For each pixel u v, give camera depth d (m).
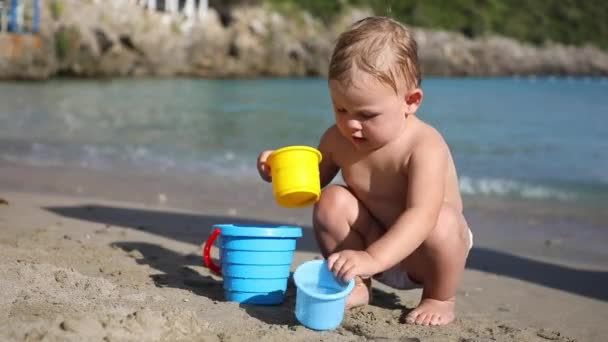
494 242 5.28
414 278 3.14
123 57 26.45
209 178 7.49
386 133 2.88
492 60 43.03
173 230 4.80
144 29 27.58
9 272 2.99
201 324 2.60
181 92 19.77
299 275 2.81
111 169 7.75
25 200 5.65
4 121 11.23
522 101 19.75
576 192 7.32
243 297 3.02
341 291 2.79
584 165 8.98
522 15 48.03
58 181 6.88
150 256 3.88
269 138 10.74
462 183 7.71
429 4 44.72
